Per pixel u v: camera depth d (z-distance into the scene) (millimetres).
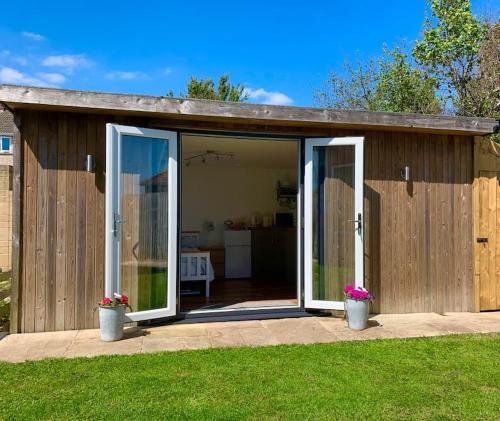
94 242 4398
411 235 5320
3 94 3822
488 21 10336
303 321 4738
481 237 5516
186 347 3762
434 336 4203
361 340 4039
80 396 2734
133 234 4367
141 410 2555
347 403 2680
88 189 4387
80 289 4359
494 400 2746
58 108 4109
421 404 2682
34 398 2705
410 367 3311
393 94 12906
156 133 4453
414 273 5316
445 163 5457
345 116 4699
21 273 4207
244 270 8094
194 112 4262
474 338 4125
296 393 2814
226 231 8062
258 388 2883
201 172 9023
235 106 4375
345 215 4945
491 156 5617
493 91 9805
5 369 3178
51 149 4289
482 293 5469
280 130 4918
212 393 2799
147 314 4367
